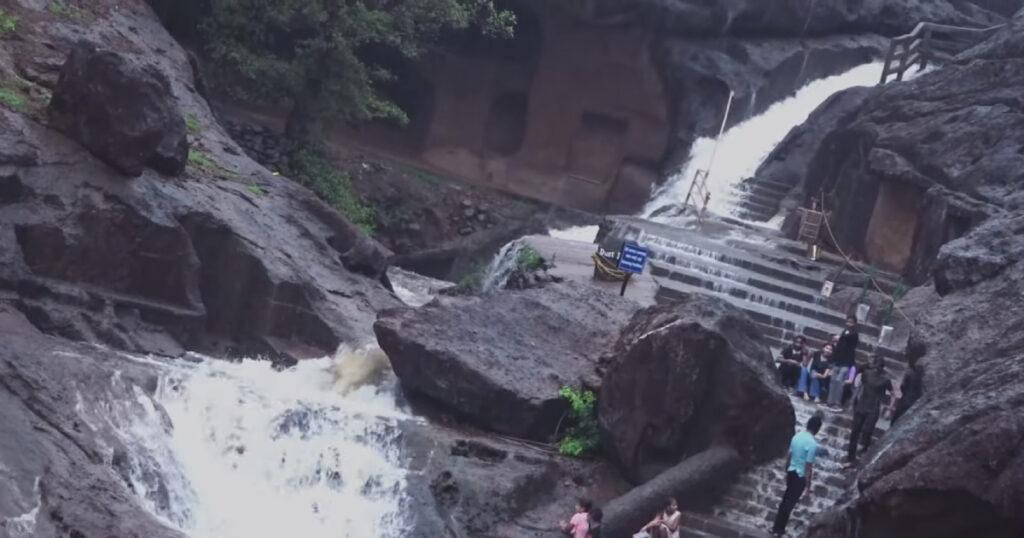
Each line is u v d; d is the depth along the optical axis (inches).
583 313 805.2
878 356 733.3
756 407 704.4
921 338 733.3
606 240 1036.5
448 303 774.5
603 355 764.6
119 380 622.5
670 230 1087.6
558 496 690.2
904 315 920.3
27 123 746.2
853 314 842.2
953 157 1043.3
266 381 730.8
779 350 889.5
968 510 551.8
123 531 530.3
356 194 1290.6
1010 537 552.1
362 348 786.8
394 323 743.1
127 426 611.2
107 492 550.9
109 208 737.6
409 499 661.9
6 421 551.2
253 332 788.6
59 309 700.0
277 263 802.2
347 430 682.2
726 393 701.9
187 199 783.1
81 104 750.5
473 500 661.3
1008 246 778.8
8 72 810.2
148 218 748.0
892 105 1146.0
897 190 1079.6
